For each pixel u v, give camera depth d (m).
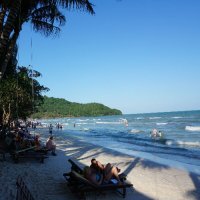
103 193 7.39
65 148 18.98
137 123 76.56
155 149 21.42
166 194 7.78
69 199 6.97
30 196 5.55
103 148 19.17
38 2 11.82
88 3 10.98
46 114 198.12
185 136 33.84
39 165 11.16
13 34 10.76
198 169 12.24
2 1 9.82
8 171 9.70
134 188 8.27
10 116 23.72
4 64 10.13
